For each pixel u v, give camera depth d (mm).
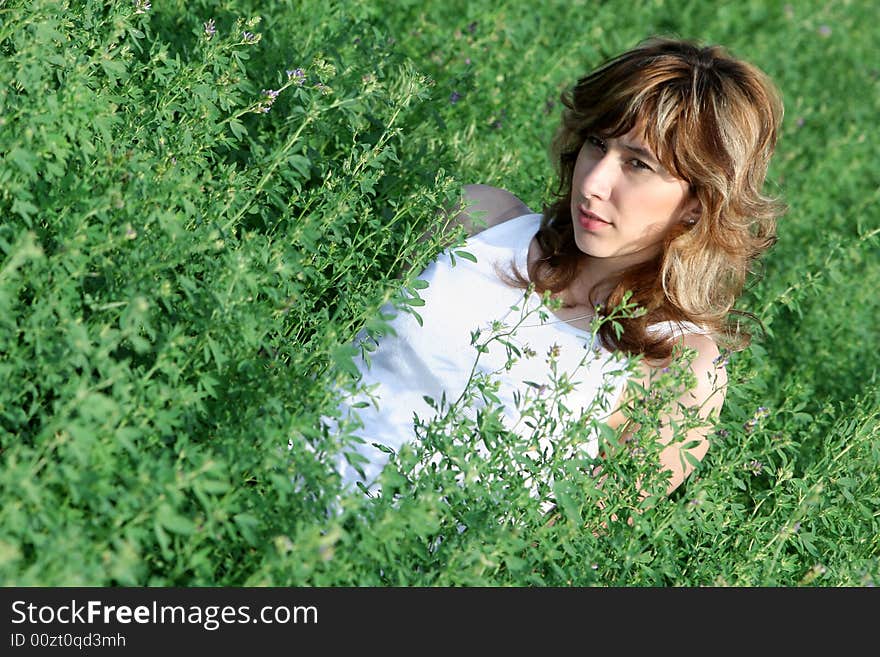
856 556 4871
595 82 4254
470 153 6363
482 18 7938
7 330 3422
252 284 3785
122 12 4535
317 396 3812
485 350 4051
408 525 3691
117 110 4754
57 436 3170
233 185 4477
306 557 3201
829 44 12148
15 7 4082
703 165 4133
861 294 7363
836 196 9344
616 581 4195
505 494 3914
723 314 4590
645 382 4430
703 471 5230
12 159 3660
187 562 3428
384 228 4887
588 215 4289
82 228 3627
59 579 2836
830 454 5062
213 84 4781
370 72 5750
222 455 3516
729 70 4238
